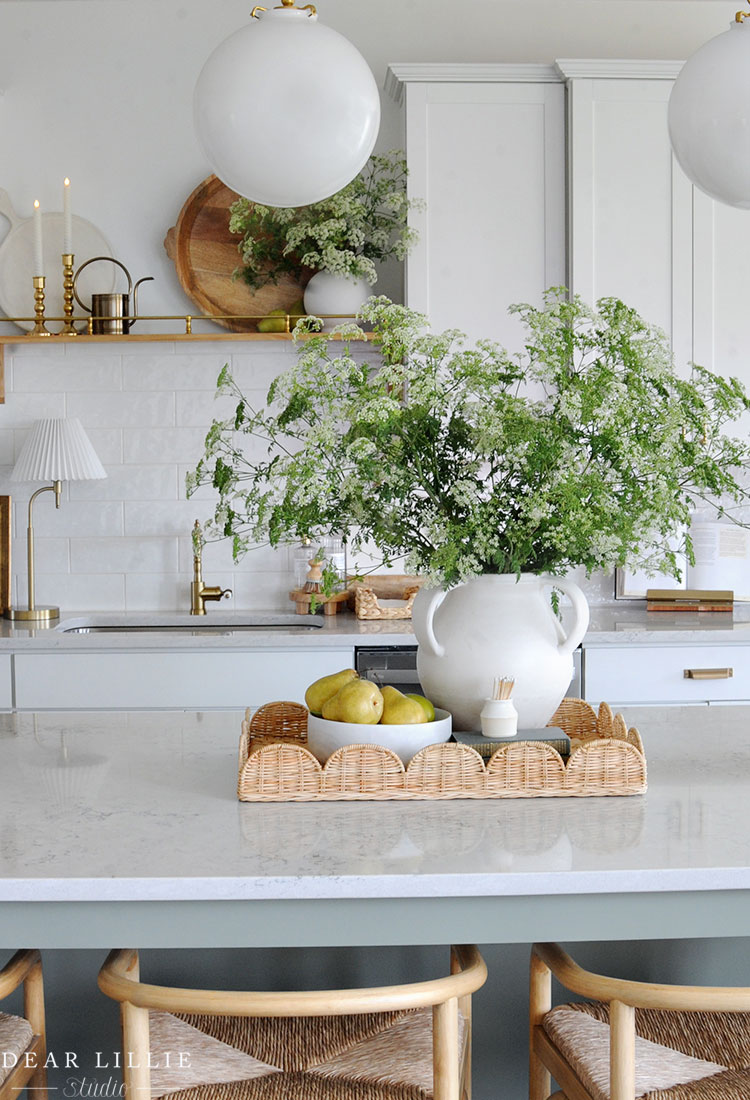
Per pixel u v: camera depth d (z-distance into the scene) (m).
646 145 3.78
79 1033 1.95
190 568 4.21
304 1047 1.65
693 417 1.92
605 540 1.82
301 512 1.86
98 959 1.95
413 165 3.79
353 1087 1.52
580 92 3.75
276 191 1.86
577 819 1.66
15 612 3.96
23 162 4.14
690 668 3.62
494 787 1.76
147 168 4.14
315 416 1.95
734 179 1.89
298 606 4.03
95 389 4.18
